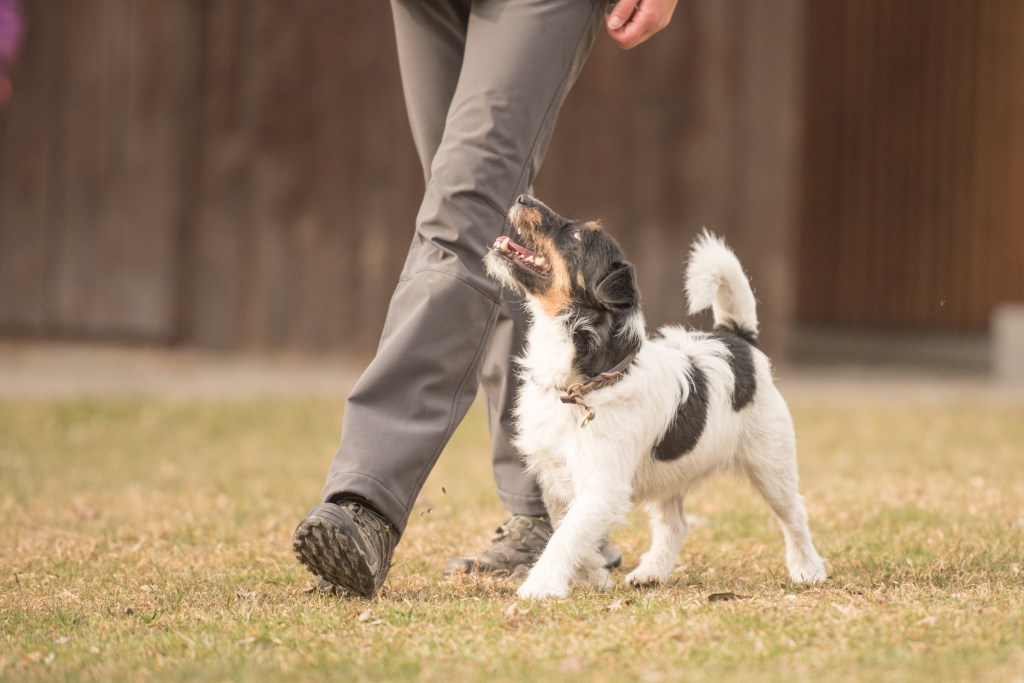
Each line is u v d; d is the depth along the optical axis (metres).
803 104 27.17
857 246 27.02
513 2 6.09
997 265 25.84
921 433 13.31
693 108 19.05
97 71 19.30
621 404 6.06
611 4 6.57
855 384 19.14
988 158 25.81
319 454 12.23
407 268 6.11
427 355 5.88
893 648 4.71
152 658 4.86
